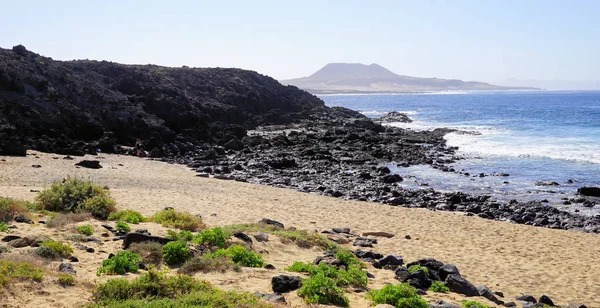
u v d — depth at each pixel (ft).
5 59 158.51
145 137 163.02
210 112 222.28
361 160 146.41
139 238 44.42
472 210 89.76
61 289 30.42
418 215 82.02
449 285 43.37
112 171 106.52
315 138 189.57
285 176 124.06
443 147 174.70
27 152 120.26
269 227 59.31
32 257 36.29
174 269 39.65
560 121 260.21
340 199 94.32
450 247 62.34
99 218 57.93
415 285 42.73
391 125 271.08
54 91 157.58
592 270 54.13
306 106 297.94
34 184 82.38
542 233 72.38
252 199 87.25
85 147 135.54
